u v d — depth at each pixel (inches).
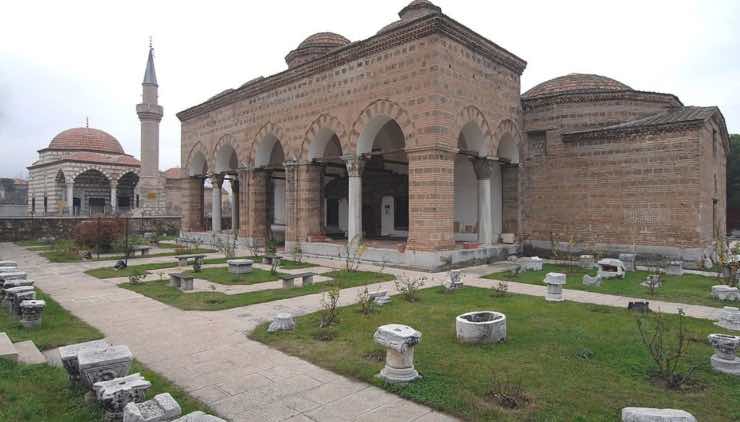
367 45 721.0
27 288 386.0
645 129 712.4
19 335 322.3
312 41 1019.9
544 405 208.8
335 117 791.7
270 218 1083.3
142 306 425.7
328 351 289.0
